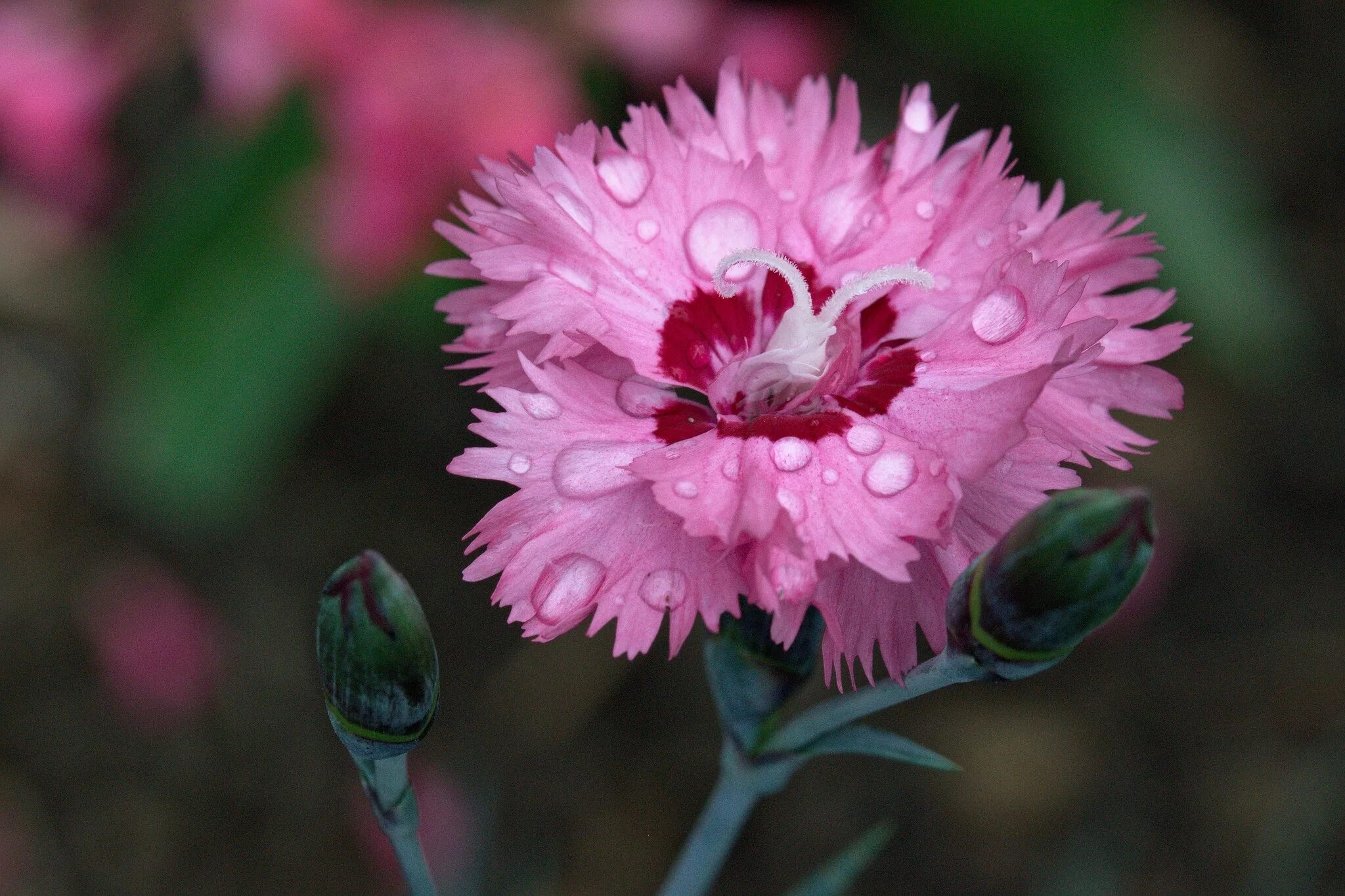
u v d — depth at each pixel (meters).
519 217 0.23
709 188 0.23
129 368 0.38
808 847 0.43
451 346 0.23
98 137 0.40
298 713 0.43
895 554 0.22
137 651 0.42
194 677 0.42
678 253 0.23
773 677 0.24
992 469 0.22
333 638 0.22
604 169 0.23
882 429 0.23
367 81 0.32
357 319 0.39
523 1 0.36
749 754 0.24
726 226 0.23
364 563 0.22
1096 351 0.22
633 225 0.23
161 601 0.43
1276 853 0.39
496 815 0.38
